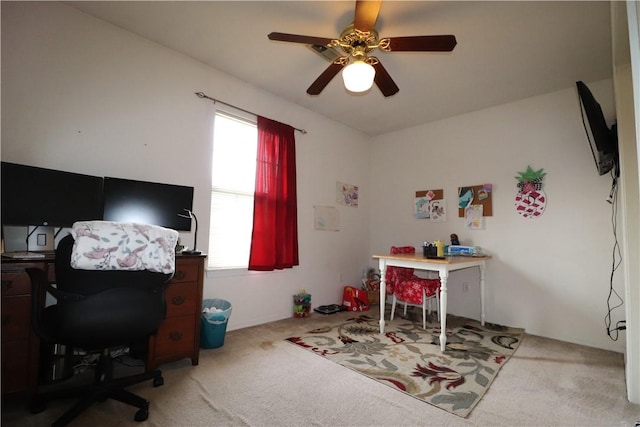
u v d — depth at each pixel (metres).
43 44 2.09
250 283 3.19
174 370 2.11
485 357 2.44
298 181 3.71
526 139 3.32
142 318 1.55
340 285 4.20
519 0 1.97
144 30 2.45
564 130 3.09
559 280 3.04
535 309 3.15
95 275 1.42
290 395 1.82
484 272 3.35
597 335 2.80
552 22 2.17
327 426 1.54
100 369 1.73
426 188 4.10
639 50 0.87
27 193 1.84
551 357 2.48
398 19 2.17
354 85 2.07
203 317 2.51
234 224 3.14
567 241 3.01
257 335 2.87
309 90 2.42
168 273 1.63
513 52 2.53
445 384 1.98
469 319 3.53
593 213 2.89
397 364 2.28
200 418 1.58
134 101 2.48
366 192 4.66
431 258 2.74
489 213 3.52
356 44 1.98
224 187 3.09
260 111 3.31
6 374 1.57
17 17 2.00
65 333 1.39
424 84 3.08
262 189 3.22
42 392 1.71
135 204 2.27
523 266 3.26
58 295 1.37
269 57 2.77
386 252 4.46
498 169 3.49
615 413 1.70
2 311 1.56
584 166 2.96
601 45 2.41
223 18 2.27
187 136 2.78
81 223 1.40
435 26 2.24
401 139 4.41
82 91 2.24
